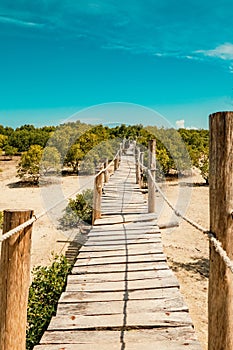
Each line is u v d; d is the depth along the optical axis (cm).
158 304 344
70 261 642
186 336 289
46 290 410
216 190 183
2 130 3959
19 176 1688
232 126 177
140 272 430
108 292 375
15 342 174
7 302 171
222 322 185
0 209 1157
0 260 174
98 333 298
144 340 285
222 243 183
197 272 623
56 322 314
